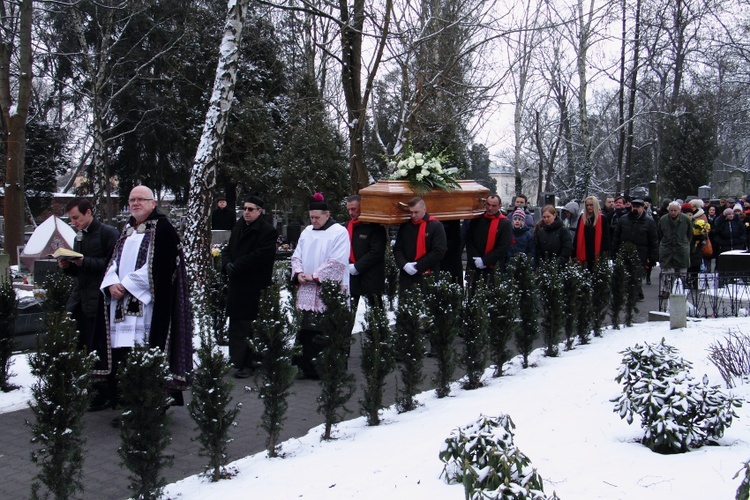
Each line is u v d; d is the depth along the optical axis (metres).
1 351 7.03
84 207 6.99
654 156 42.88
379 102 15.63
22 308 9.02
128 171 31.53
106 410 6.56
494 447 3.71
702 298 10.76
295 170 23.56
